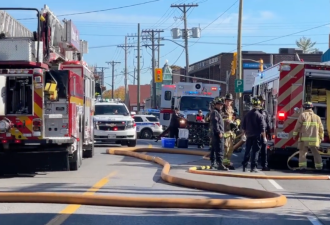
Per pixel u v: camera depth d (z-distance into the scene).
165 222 9.68
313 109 19.38
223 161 18.34
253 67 67.81
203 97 35.47
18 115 14.88
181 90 36.09
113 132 27.39
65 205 11.10
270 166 19.61
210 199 11.03
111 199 11.05
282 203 11.45
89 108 21.00
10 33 16.30
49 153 15.45
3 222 9.56
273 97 19.53
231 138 18.34
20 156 15.35
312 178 16.08
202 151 24.27
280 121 18.30
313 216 10.43
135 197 11.16
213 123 17.55
